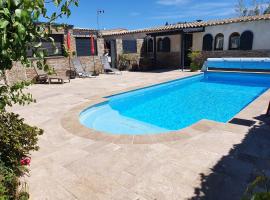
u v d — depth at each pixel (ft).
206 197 9.71
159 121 25.67
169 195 9.89
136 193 10.08
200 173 11.48
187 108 30.66
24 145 11.50
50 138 16.37
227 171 11.57
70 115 21.57
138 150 14.20
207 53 57.72
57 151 14.28
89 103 26.02
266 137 15.58
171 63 66.90
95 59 52.90
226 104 32.17
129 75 50.72
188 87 44.60
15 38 5.25
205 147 14.33
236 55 53.62
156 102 34.01
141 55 69.56
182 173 11.53
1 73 7.20
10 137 10.30
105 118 25.50
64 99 28.48
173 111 29.40
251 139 15.30
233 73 49.11
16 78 37.81
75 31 70.28
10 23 5.27
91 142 15.58
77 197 9.88
